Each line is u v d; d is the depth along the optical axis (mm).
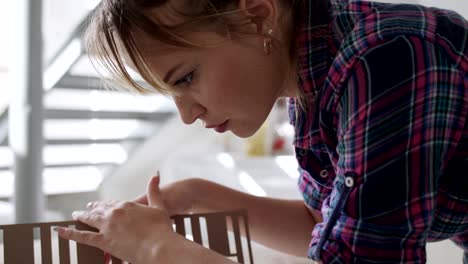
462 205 524
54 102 2744
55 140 2973
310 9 542
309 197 677
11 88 2006
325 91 500
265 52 520
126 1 487
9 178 2891
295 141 610
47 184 3188
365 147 442
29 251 504
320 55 538
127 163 3414
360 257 449
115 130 3174
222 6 495
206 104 521
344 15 536
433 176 446
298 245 716
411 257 452
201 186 690
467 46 480
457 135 463
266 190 2389
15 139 1986
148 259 517
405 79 437
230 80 507
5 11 2721
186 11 479
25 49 1961
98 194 3482
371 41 458
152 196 647
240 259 587
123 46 502
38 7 1976
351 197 448
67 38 2502
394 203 437
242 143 3105
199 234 581
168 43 478
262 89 532
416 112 436
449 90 449
